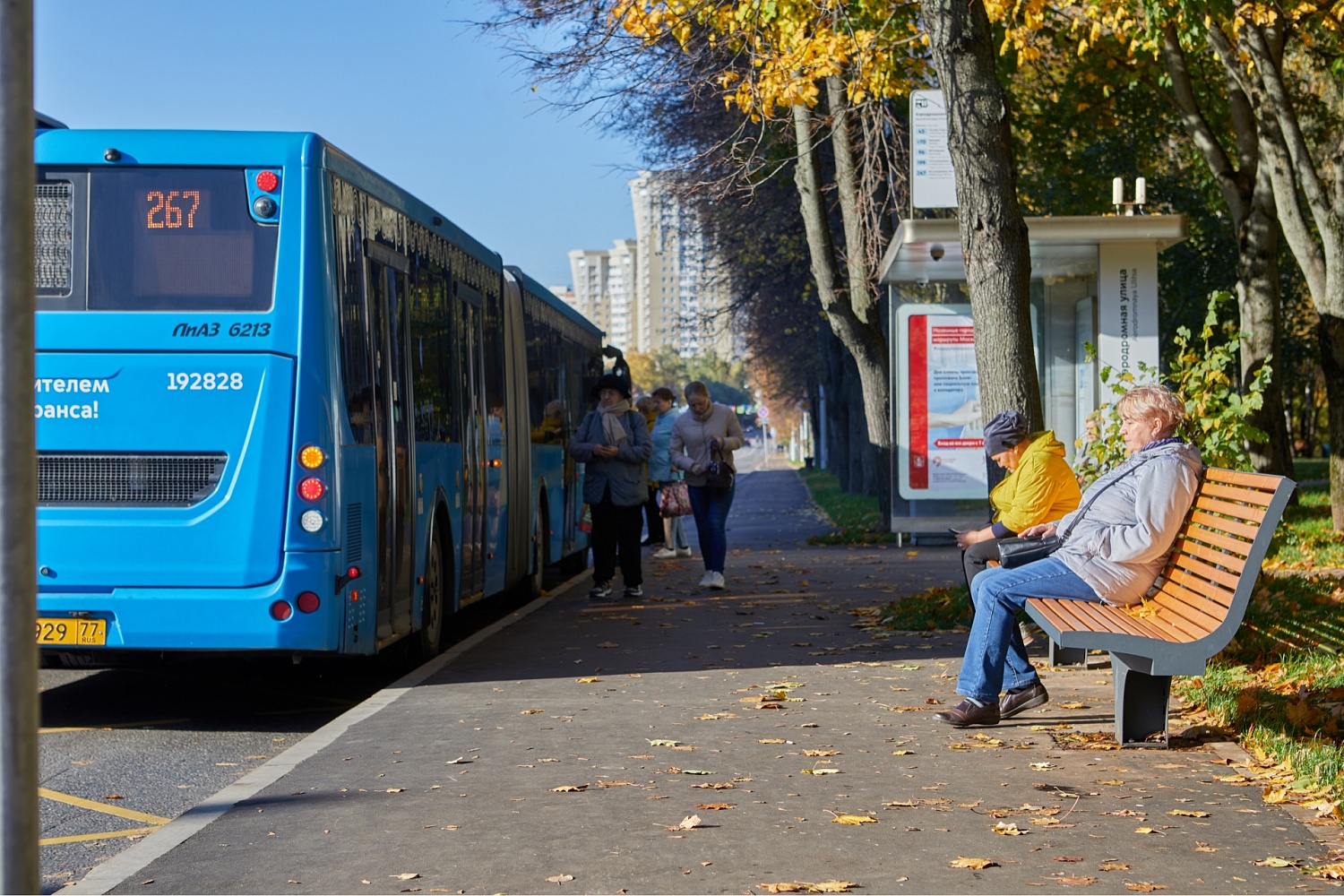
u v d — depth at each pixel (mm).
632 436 14523
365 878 4660
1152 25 15797
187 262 8469
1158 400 7008
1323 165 23812
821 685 8742
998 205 10633
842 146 21422
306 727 8727
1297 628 9297
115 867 4832
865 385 22812
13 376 2703
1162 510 6855
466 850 4973
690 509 16328
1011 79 21797
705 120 24219
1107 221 17891
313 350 8430
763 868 4688
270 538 8352
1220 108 23875
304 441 8375
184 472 8398
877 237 21422
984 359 10742
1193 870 4613
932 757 6508
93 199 8484
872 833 5133
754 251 33312
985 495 20234
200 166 8500
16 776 2701
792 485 56531
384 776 6293
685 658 10141
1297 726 6746
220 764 7551
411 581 10062
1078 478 10711
